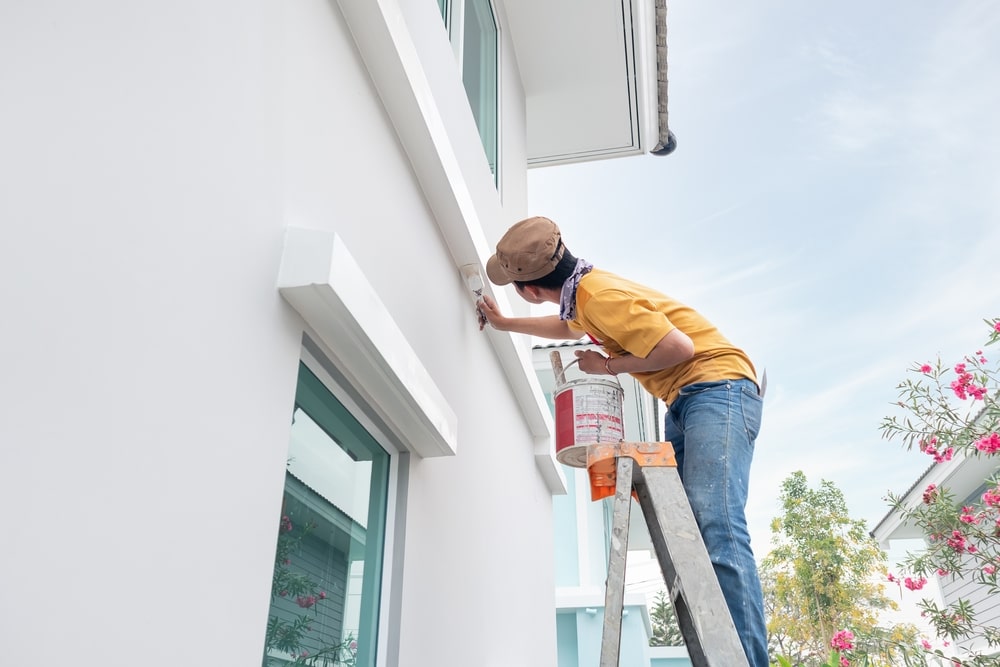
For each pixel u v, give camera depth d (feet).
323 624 5.49
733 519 6.40
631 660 21.07
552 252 7.84
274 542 4.32
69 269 2.98
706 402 7.00
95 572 2.94
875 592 47.75
